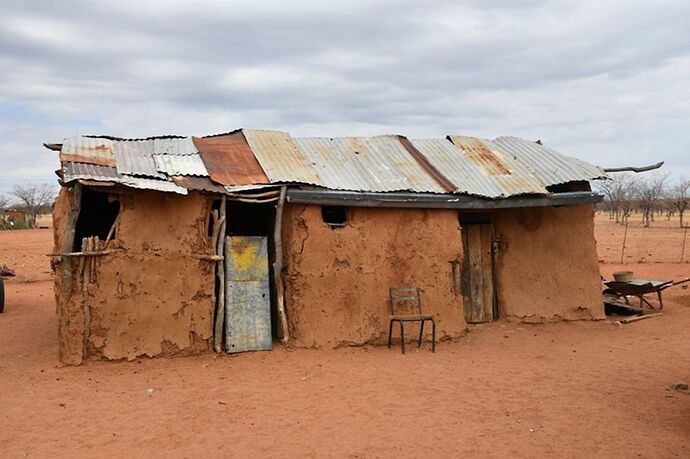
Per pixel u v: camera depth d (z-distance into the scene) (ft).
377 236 39.96
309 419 26.53
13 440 24.12
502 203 42.09
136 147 40.29
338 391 30.40
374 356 36.96
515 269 46.37
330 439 24.31
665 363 35.91
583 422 26.27
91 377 32.30
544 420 26.53
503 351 38.88
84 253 34.14
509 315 45.93
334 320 38.60
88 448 23.35
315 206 38.91
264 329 37.83
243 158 41.34
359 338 38.86
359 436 24.63
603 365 35.58
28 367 34.30
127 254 35.14
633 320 47.24
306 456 22.72
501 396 29.78
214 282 37.17
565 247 46.85
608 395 29.96
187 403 28.50
